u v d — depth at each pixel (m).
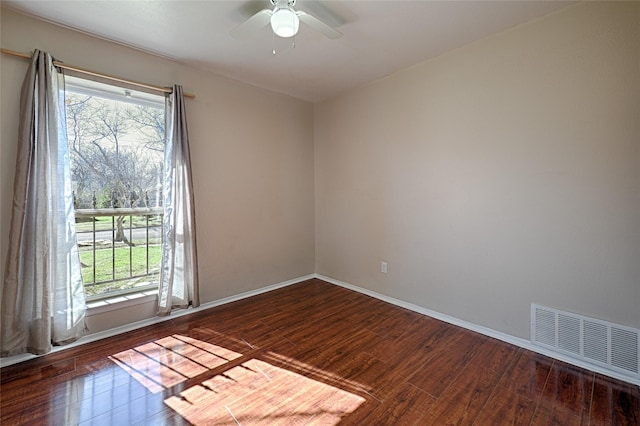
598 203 1.97
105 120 2.53
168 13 2.09
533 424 1.57
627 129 1.85
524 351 2.28
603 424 1.56
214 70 3.06
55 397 1.77
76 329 2.29
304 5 2.01
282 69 3.04
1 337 2.03
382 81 3.26
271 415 1.65
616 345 1.93
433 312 2.92
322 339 2.49
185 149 2.82
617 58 1.87
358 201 3.61
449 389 1.85
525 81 2.24
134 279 2.76
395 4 2.00
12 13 2.05
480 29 2.32
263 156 3.59
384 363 2.14
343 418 1.62
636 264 1.85
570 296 2.10
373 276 3.48
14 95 2.07
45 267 2.11
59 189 2.19
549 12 2.10
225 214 3.27
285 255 3.88
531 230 2.26
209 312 3.03
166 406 1.71
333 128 3.88
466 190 2.62
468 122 2.58
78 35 2.31
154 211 2.84
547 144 2.15
